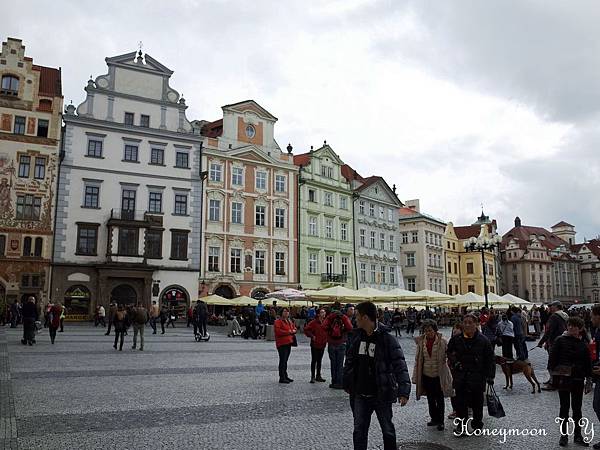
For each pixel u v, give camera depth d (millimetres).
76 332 33906
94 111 49656
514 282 123938
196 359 20047
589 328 29031
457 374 9250
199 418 10000
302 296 40219
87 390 12688
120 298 48000
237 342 29719
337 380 13766
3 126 45875
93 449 7828
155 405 11117
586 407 12062
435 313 55188
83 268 46906
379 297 40844
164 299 49906
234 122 57188
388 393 6797
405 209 90750
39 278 45250
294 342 14969
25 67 47219
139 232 48969
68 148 47969
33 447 7863
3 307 41031
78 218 47531
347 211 67750
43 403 11070
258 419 10031
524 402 12312
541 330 36938
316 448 8117
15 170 45750
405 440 8820
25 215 45656
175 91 53750
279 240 58469
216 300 44281
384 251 73375
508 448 8414
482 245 36188
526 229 135000
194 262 51750
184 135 53062
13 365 16844
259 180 58031
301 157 66688
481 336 9266
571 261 139250
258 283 56000
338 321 13953
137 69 52125
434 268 85500
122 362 18406
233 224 55250
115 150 49938
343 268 65812
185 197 52438
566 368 8953
